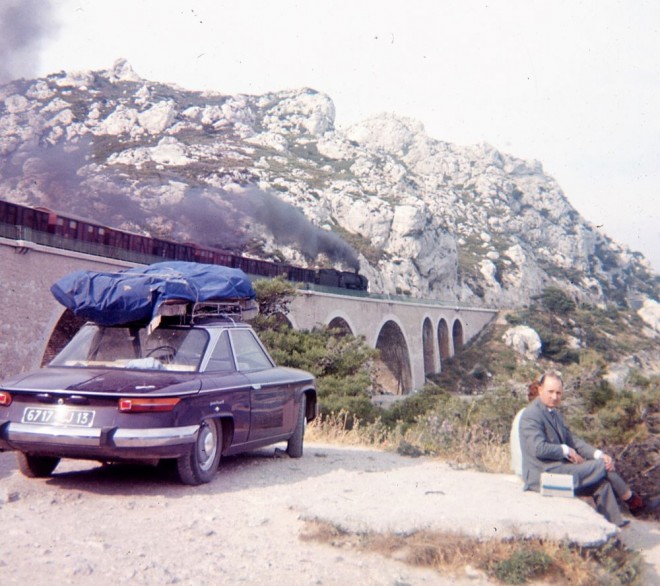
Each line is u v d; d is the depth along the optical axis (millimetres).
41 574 3086
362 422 18172
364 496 4688
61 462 6227
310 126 189000
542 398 5184
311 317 49375
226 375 5758
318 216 118062
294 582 3164
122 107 148875
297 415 6914
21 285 23266
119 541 3668
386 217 123000
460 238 167000
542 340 105500
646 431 7648
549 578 3441
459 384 84000
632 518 6254
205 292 5902
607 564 3678
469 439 8781
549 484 4730
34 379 5137
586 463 4906
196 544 3676
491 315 111750
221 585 3076
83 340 5816
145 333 5762
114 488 5094
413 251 122812
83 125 138250
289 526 4062
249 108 184375
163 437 4809
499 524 3822
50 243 24922
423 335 83688
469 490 4961
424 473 6137
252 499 4836
